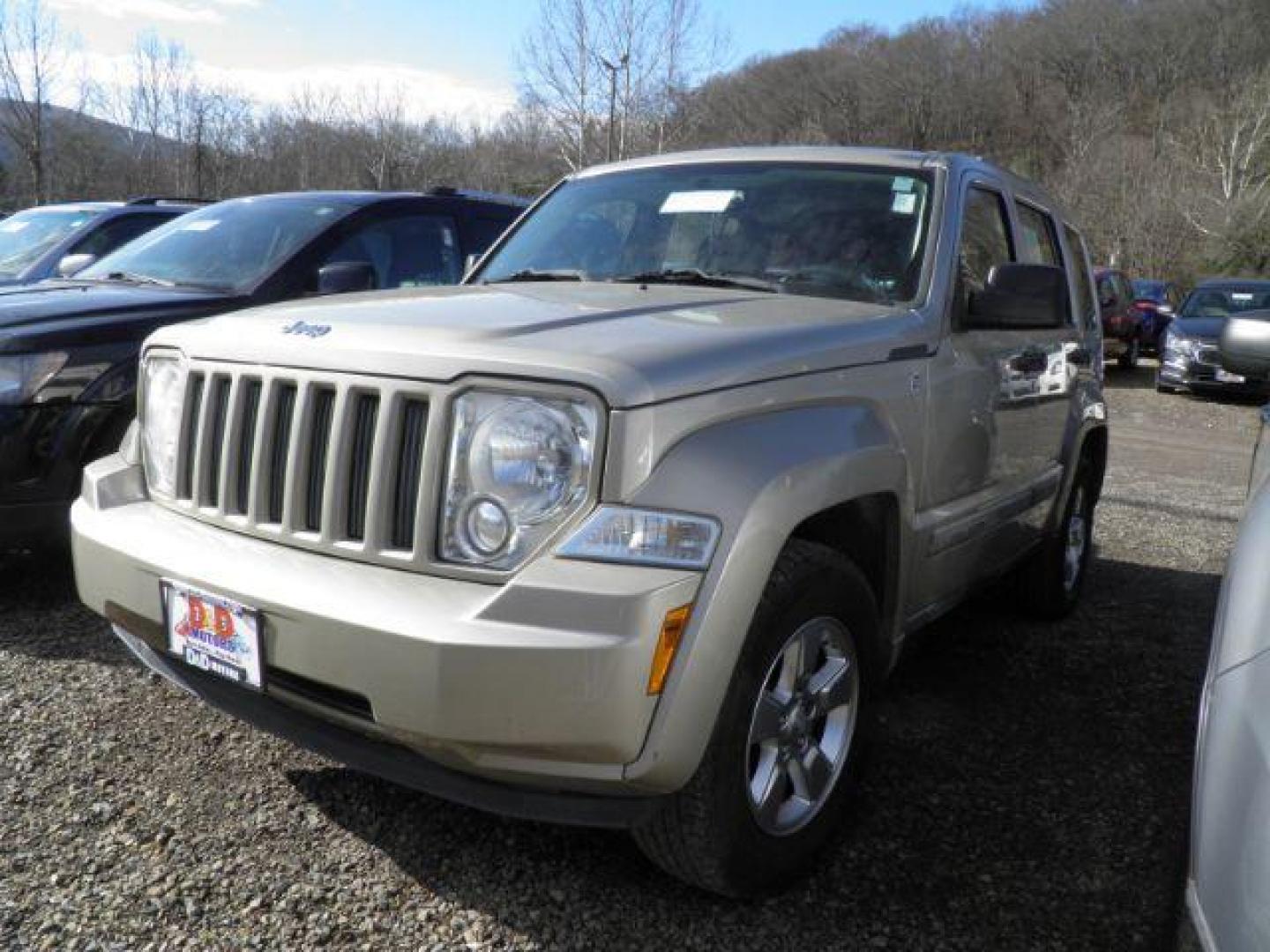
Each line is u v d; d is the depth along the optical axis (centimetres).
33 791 287
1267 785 156
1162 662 427
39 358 400
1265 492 219
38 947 226
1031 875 269
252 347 249
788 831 253
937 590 324
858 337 274
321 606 216
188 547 248
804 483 232
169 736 321
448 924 241
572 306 269
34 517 400
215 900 246
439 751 211
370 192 609
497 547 213
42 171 2362
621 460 208
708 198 364
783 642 238
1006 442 369
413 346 225
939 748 340
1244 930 153
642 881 261
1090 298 514
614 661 200
